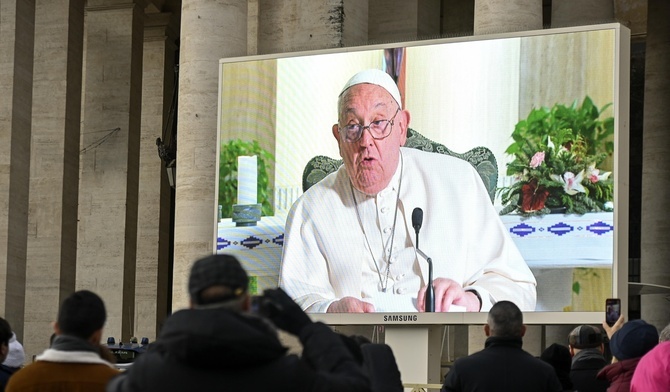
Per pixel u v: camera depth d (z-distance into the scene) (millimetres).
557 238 27438
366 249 28875
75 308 10781
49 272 45469
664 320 44562
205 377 7730
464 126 28484
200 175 32125
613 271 26984
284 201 29969
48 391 10562
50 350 10711
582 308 27062
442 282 28031
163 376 7781
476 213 28109
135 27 49875
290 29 34906
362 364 9258
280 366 7770
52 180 45812
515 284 27531
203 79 32406
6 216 41094
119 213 48844
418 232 28406
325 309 29000
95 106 49500
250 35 35438
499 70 28375
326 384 7730
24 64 42344
